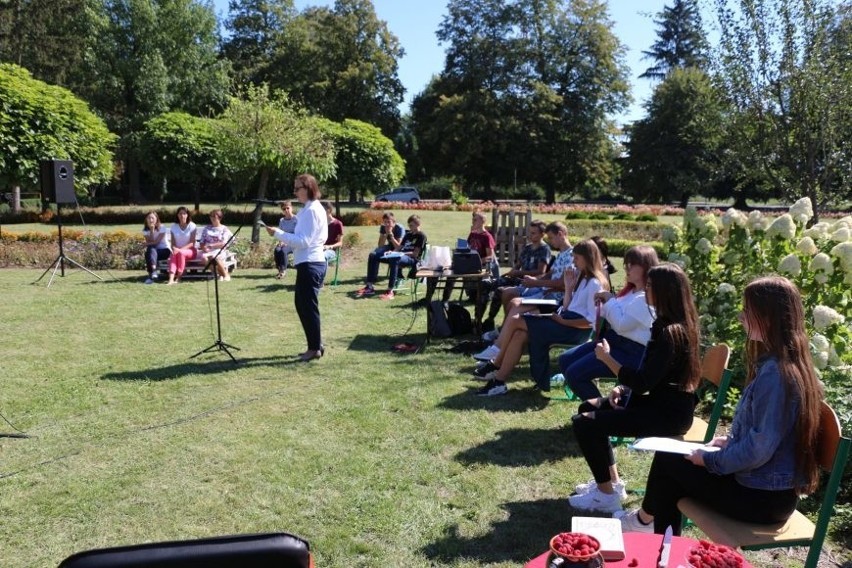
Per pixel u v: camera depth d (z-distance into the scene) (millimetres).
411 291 10039
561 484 3820
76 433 4484
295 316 8273
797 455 2395
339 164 21484
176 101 36969
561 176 41719
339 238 10680
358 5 41469
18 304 8727
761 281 2500
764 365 2439
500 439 4449
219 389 5422
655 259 4066
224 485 3764
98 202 36719
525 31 40250
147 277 10922
